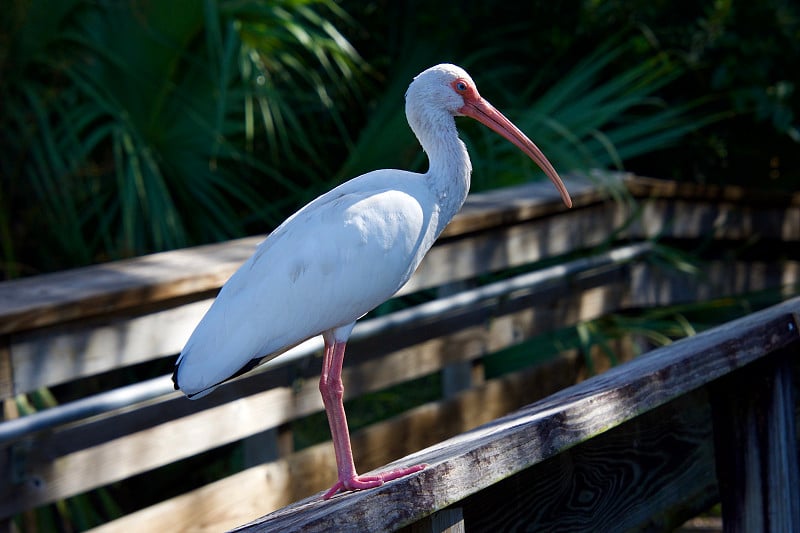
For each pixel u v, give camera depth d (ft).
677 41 28.73
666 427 10.61
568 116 23.85
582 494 9.49
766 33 27.94
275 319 11.50
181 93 21.01
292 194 25.03
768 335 10.48
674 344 11.25
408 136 22.86
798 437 11.80
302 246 11.75
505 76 27.35
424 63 25.44
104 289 14.30
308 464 17.29
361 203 12.10
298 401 17.25
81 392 21.11
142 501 21.33
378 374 18.89
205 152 21.27
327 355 12.19
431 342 20.01
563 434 8.37
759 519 10.75
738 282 26.23
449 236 19.72
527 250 21.93
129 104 20.86
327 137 26.09
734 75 27.50
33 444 13.76
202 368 11.33
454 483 7.54
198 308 15.83
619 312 24.79
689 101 29.30
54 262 21.90
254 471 16.39
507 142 23.41
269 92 21.65
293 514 8.11
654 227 24.56
